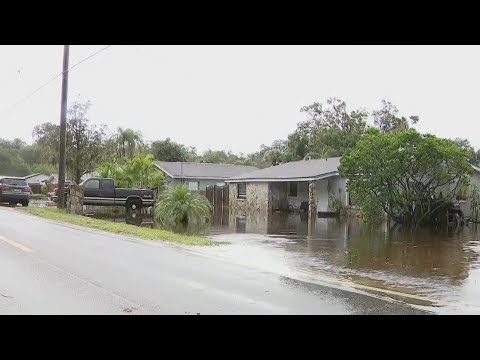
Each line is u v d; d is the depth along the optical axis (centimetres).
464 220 2214
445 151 1948
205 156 7544
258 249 1288
